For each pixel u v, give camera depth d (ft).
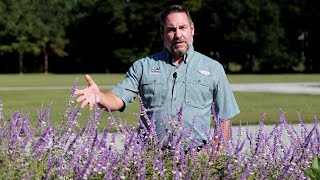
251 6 282.56
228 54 300.20
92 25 318.45
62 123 14.48
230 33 287.48
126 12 308.60
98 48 323.37
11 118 14.35
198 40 301.63
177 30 17.61
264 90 118.93
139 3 307.17
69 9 328.29
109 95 17.52
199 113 17.80
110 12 312.09
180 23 17.63
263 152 15.70
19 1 306.96
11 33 301.84
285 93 107.55
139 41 313.94
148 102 18.22
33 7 313.12
